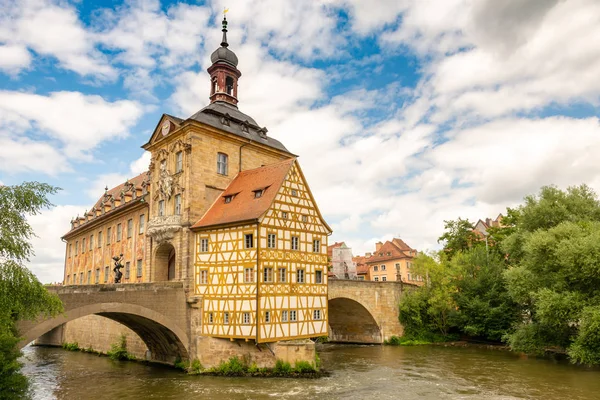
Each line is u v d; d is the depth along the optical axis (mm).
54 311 17344
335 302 42844
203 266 29938
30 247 16891
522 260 33781
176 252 31266
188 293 29828
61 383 26656
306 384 25172
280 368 27547
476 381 26031
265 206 28172
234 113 38281
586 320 26219
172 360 31281
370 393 23203
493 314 42250
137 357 35000
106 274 44844
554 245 29781
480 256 46219
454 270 45781
